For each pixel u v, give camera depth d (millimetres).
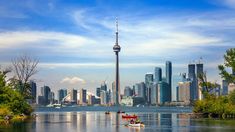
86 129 130500
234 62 189750
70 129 128875
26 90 194000
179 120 178125
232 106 187000
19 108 182750
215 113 197625
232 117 191250
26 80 193875
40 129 125000
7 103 171875
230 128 126875
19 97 179000
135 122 143875
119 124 157125
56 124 152500
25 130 119500
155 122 164500
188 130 121438
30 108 197625
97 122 171375
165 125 144875
